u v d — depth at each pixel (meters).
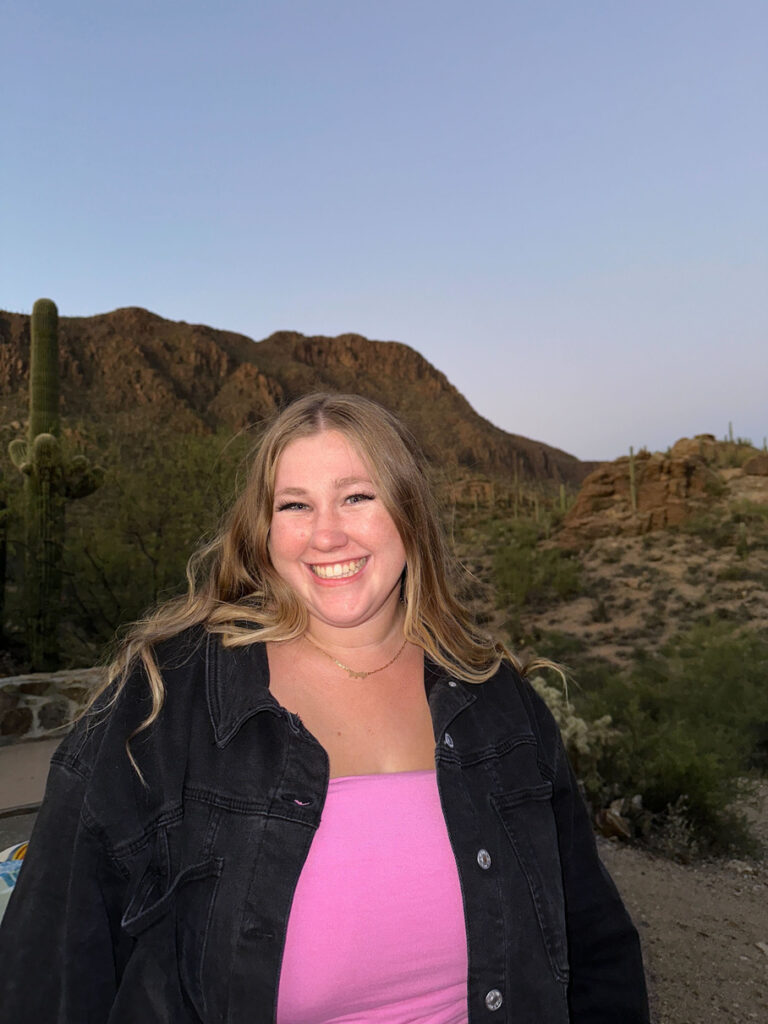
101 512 14.74
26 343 139.62
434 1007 1.22
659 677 18.69
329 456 1.36
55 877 1.10
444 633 1.49
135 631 1.32
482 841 1.25
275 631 1.36
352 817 1.21
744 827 8.20
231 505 1.55
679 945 5.34
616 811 7.94
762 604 30.05
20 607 14.08
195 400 164.38
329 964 1.13
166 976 1.09
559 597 35.16
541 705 1.56
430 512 1.48
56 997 1.06
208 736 1.20
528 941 1.25
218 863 1.13
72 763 1.16
